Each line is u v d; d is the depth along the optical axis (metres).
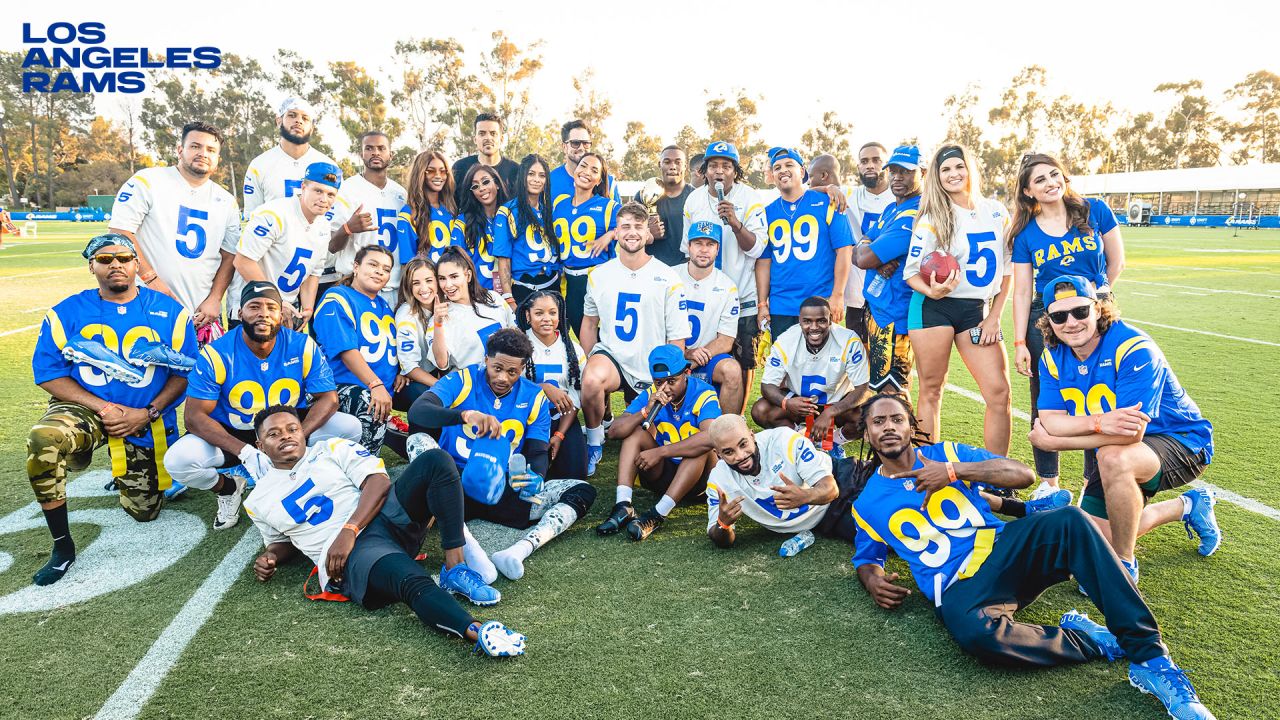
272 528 3.45
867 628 3.03
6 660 2.84
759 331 5.95
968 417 6.12
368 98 46.53
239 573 3.56
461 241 5.93
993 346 4.29
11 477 4.75
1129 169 76.00
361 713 2.51
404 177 6.56
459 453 4.05
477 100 47.69
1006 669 2.73
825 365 4.90
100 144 76.75
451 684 2.67
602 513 4.32
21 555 3.75
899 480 3.17
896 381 4.97
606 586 3.42
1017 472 3.03
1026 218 4.26
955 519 3.07
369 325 4.79
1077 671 2.71
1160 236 34.78
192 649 2.91
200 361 3.98
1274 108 71.88
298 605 3.26
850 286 6.41
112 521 4.20
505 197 6.11
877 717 2.46
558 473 4.49
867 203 6.42
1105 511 3.31
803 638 2.96
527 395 4.20
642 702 2.55
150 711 2.54
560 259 6.13
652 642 2.94
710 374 5.19
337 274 5.72
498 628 2.82
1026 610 3.14
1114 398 3.16
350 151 46.94
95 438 3.86
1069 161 65.00
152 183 4.77
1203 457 3.31
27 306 11.66
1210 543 3.54
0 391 6.71
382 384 4.66
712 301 5.28
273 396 4.14
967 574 2.93
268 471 3.42
